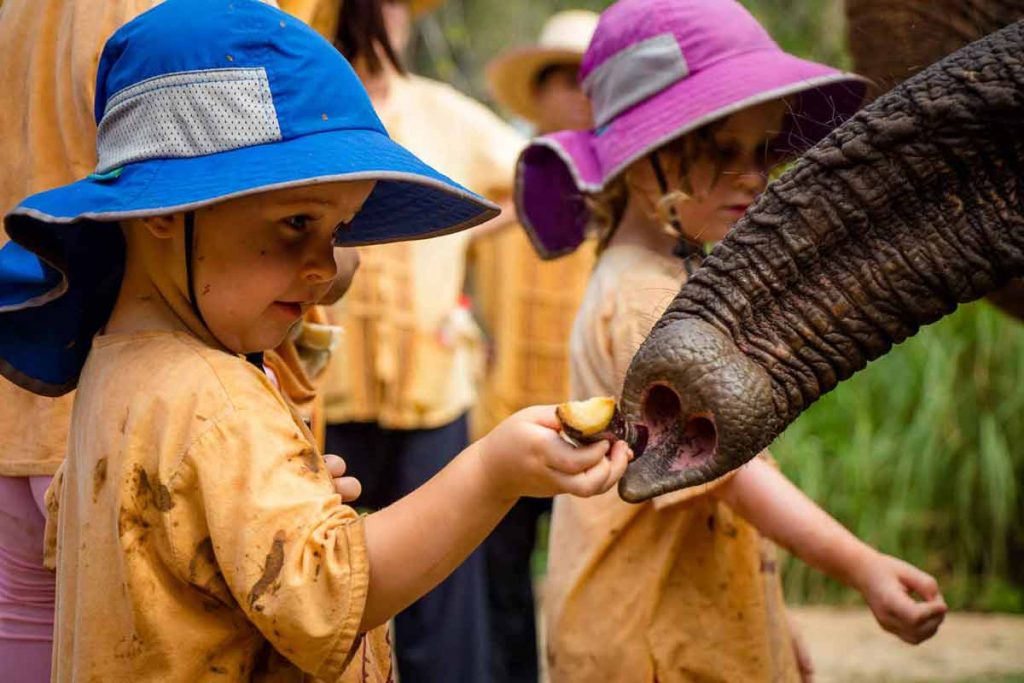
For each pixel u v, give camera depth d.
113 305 3.05
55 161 3.45
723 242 3.01
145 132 2.76
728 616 3.85
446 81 12.48
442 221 3.27
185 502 2.67
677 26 3.94
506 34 12.77
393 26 5.99
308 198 2.77
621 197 4.13
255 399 2.74
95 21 3.36
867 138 3.01
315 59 2.81
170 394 2.73
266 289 2.80
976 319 8.98
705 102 3.84
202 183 2.66
